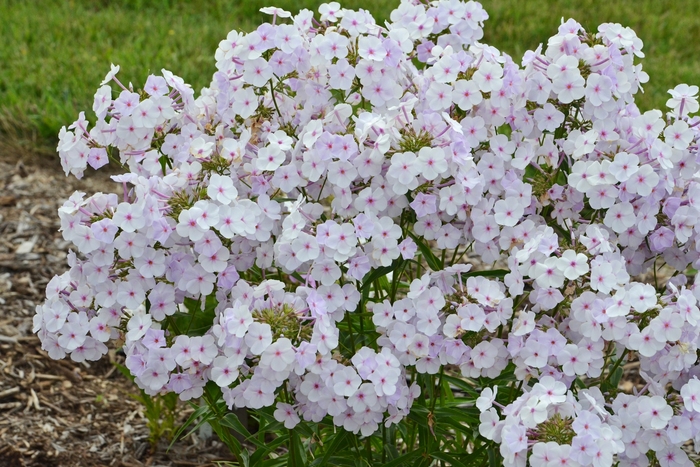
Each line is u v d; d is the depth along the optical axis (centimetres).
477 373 141
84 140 149
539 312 144
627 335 136
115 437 178
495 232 142
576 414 132
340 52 144
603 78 143
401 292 164
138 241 138
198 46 323
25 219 223
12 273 204
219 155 145
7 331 192
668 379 141
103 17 346
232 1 382
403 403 140
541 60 144
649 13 390
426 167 137
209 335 140
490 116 146
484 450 149
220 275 141
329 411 138
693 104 147
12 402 180
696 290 140
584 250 139
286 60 145
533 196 146
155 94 146
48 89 274
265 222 141
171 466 175
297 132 150
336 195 142
